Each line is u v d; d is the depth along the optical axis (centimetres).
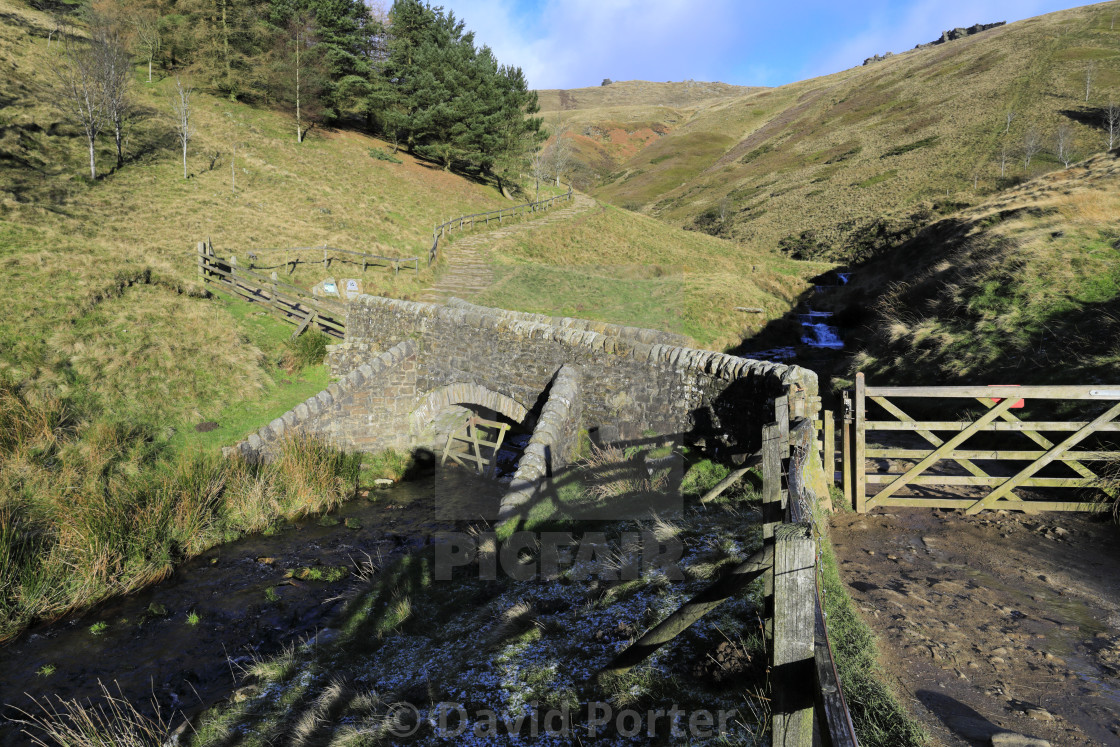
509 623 515
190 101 4041
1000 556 517
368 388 1281
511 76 4788
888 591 453
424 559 777
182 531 927
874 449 642
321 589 806
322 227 2823
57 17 4369
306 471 1129
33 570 779
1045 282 1155
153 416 1205
